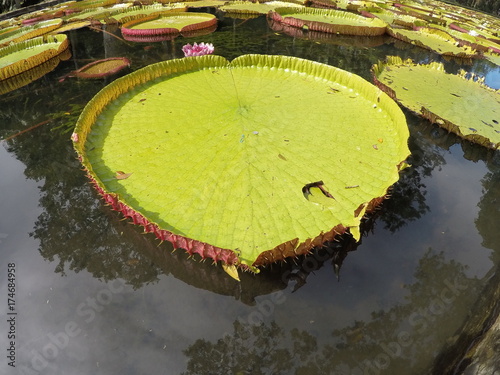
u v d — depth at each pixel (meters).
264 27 6.86
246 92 4.08
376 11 8.17
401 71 4.90
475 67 5.54
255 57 4.60
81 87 4.36
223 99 3.90
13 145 3.28
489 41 6.67
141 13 7.61
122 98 3.88
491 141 3.44
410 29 7.10
